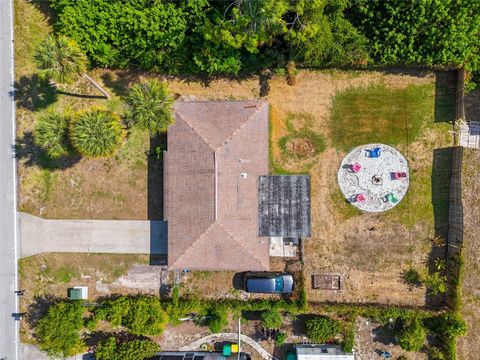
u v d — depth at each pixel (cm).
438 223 3159
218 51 2964
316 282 3198
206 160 2902
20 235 3262
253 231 2978
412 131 3161
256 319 3225
